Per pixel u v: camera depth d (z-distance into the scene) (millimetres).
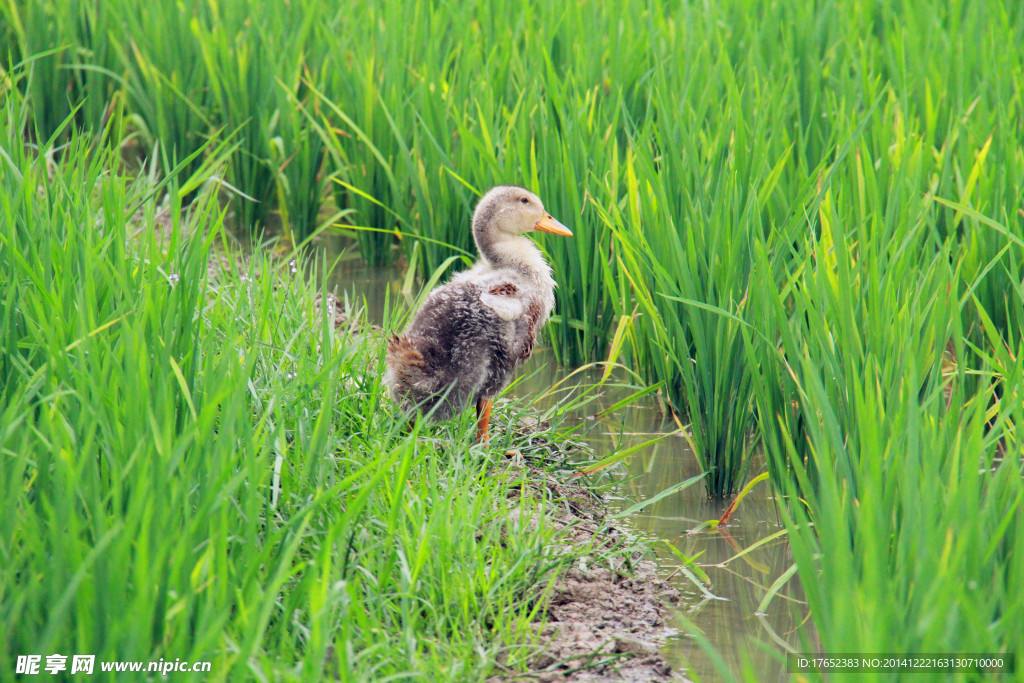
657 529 10102
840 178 12570
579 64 16875
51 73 20391
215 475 6195
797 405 9992
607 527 9734
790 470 10148
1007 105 14609
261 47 18766
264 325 9844
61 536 5590
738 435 10750
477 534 8766
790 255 11852
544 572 8672
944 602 5242
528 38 18219
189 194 19484
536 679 7449
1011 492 6816
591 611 8453
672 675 7629
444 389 10359
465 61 17281
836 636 5414
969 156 12977
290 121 18344
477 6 20250
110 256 9000
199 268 8281
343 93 18641
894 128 14578
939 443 7141
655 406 13211
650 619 8406
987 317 8992
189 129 19812
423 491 8477
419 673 6570
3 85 13773
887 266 9695
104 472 6742
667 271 11812
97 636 5445
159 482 5875
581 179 14320
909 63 16797
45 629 5375
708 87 15141
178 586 5660
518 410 12258
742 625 8383
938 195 12711
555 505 9961
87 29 20969
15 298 8047
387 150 17391
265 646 6582
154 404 7039
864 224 10703
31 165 9703
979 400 6762
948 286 9164
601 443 12031
